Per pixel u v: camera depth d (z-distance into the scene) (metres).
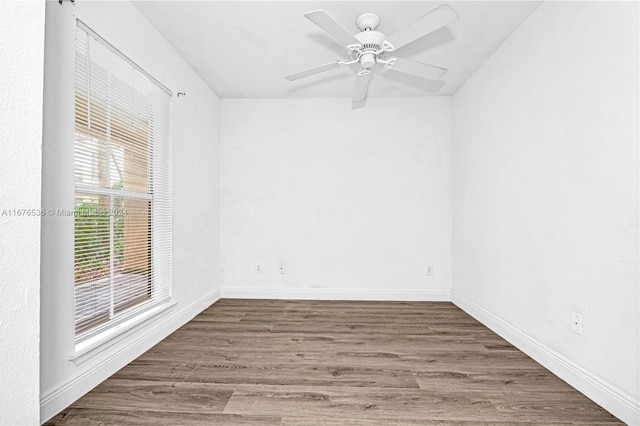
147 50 2.47
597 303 1.75
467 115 3.53
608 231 1.68
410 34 2.03
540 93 2.26
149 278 2.57
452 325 3.03
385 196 4.05
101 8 1.95
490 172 2.99
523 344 2.41
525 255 2.43
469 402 1.72
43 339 1.55
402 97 4.04
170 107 2.81
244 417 1.57
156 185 2.62
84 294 1.87
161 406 1.67
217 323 3.06
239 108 4.12
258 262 4.11
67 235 1.69
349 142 4.07
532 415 1.61
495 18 2.43
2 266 0.71
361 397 1.75
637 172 1.52
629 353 1.56
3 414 0.71
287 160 4.12
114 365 2.03
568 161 1.98
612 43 1.66
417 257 4.02
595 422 1.56
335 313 3.41
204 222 3.58
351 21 2.47
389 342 2.58
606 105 1.70
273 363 2.18
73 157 1.73
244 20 2.49
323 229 4.08
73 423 1.52
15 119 0.73
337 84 3.69
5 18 0.71
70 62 1.70
